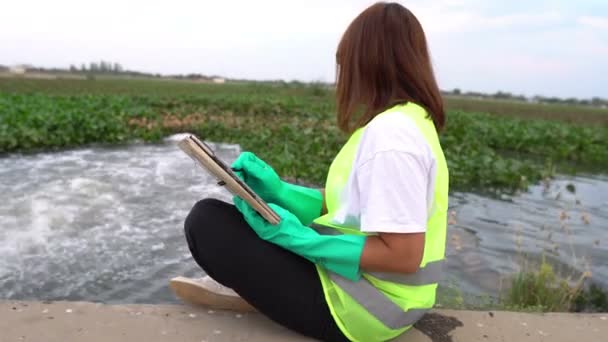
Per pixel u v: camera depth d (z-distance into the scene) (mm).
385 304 1817
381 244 1688
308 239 1795
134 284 3828
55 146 9922
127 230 4891
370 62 1729
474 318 2398
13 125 9945
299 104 23125
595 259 4887
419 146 1623
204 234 1928
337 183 1855
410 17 1751
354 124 1817
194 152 1653
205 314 2275
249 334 2113
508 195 7695
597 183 9484
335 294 1866
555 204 7285
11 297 3549
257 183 2166
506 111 36844
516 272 4387
